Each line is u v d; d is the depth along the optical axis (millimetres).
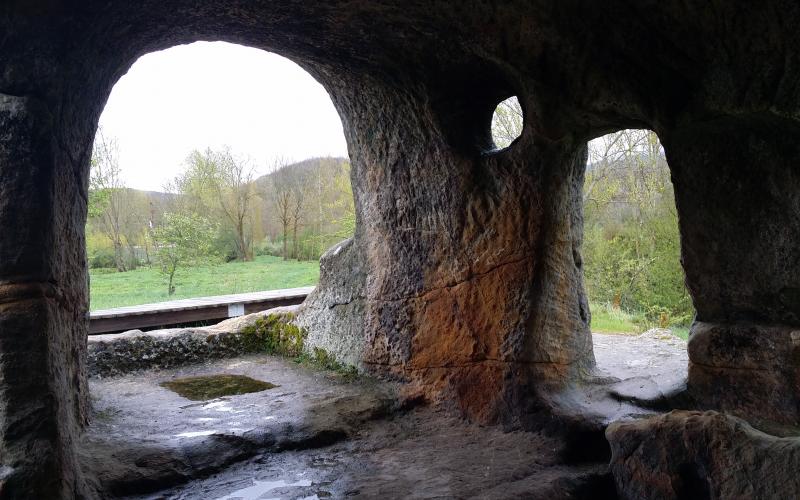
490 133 3746
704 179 2613
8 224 2051
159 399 3809
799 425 2533
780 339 2580
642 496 2395
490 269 3455
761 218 2516
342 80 3834
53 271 2203
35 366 2037
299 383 4203
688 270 2809
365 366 4234
